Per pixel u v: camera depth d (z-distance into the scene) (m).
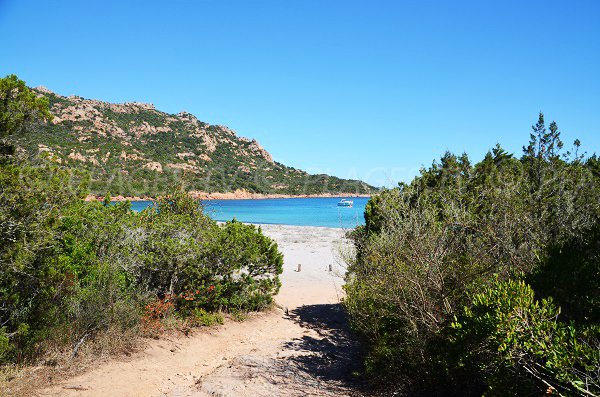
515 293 3.84
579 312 4.46
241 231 13.63
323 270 25.14
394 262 6.26
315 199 153.00
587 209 7.12
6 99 6.64
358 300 8.29
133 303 9.17
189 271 11.32
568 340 3.54
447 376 5.25
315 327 12.70
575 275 4.44
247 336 11.11
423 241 6.12
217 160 175.00
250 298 13.70
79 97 178.38
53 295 7.33
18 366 6.21
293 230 49.09
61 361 6.78
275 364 8.27
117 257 9.48
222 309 13.02
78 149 85.94
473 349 4.42
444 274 5.91
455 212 6.61
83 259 8.58
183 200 16.05
